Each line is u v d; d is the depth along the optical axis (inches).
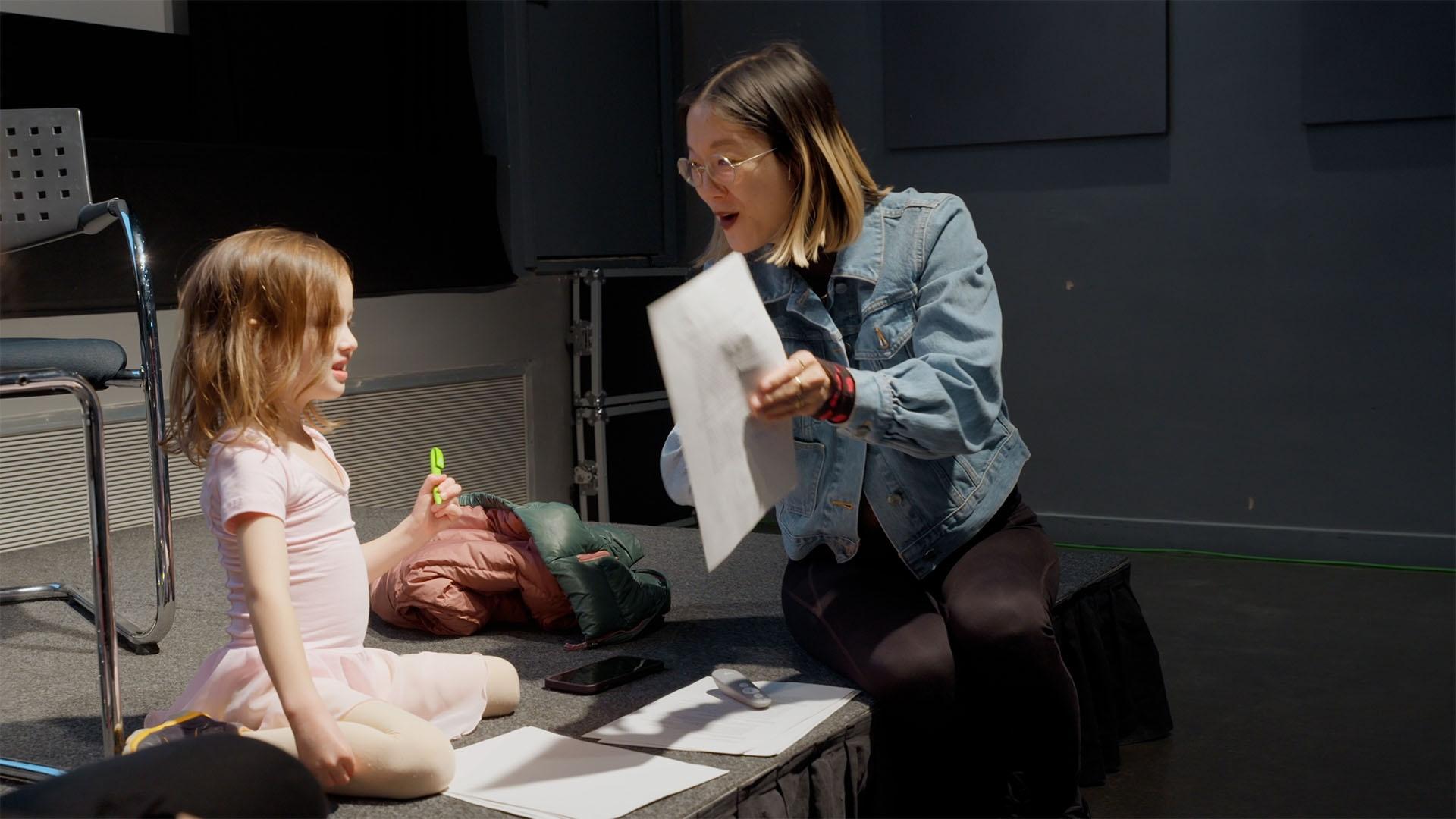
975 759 66.4
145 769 30.4
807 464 73.1
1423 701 97.8
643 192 185.9
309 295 55.6
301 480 56.5
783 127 65.2
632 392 177.8
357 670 57.8
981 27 167.6
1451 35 143.9
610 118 179.0
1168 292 162.7
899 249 68.4
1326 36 149.9
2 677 75.3
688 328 51.7
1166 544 164.9
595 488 173.6
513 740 60.4
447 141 159.5
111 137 125.2
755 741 59.3
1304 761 84.6
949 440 61.2
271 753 32.8
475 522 85.9
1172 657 111.8
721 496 51.4
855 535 71.8
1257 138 155.9
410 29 154.9
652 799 52.5
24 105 118.8
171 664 77.7
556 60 169.3
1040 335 171.0
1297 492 158.1
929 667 63.9
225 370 54.2
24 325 116.2
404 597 82.2
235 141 137.7
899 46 173.5
